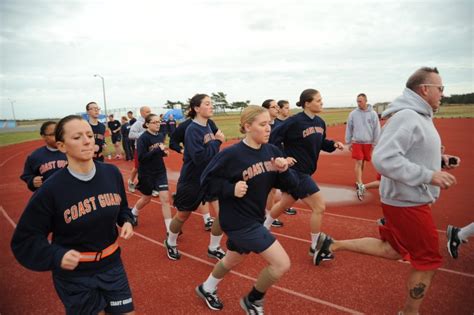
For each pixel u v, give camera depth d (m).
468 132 17.72
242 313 3.06
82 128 2.03
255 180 2.72
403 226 2.63
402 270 3.76
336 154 13.80
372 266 3.88
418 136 2.52
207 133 4.03
